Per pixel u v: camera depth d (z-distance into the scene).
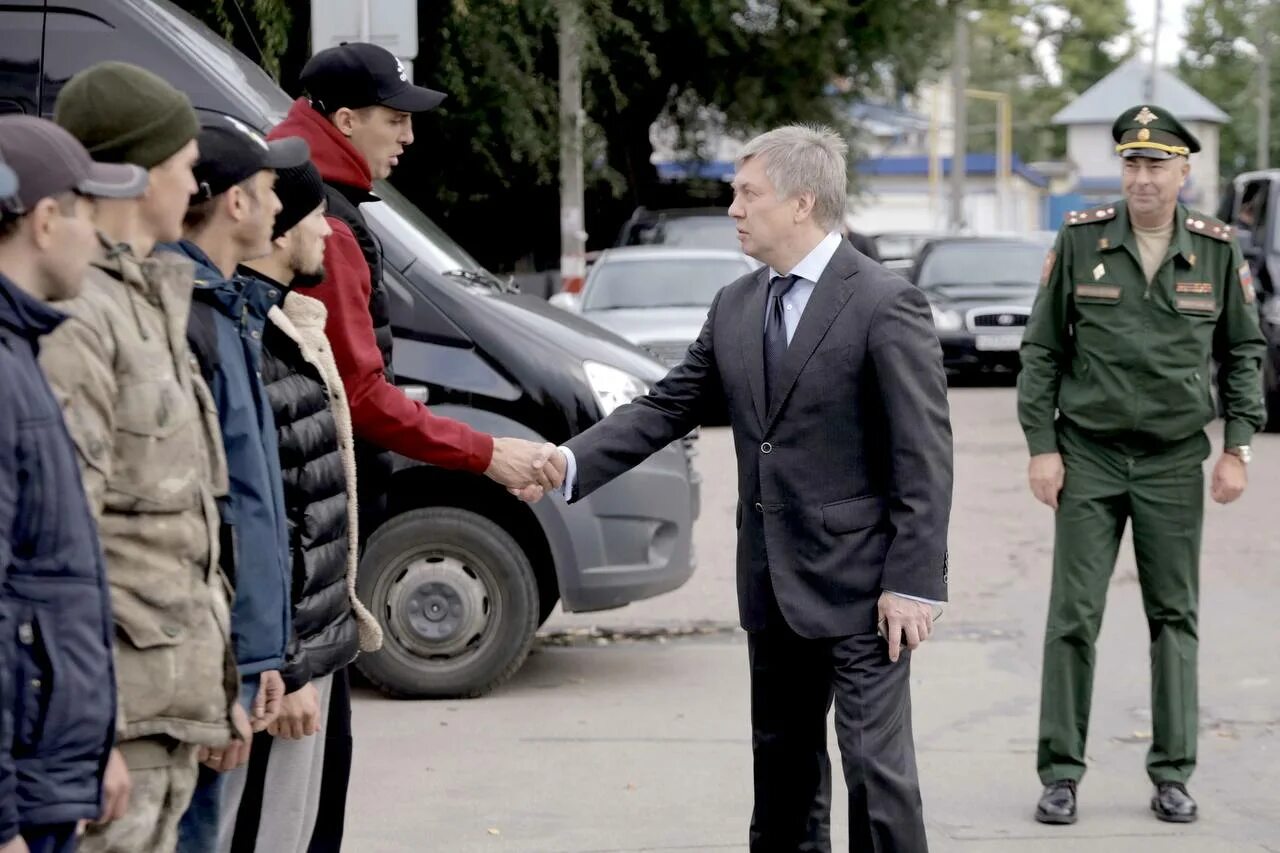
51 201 2.74
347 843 5.47
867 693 4.32
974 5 26.95
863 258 4.42
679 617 9.17
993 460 14.66
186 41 6.98
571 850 5.41
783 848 4.60
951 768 6.37
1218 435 15.48
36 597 2.77
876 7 25.83
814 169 4.38
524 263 24.64
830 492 4.38
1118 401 5.68
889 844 4.26
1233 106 88.81
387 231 7.33
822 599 4.37
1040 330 5.82
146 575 3.11
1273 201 16.98
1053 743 5.73
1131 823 5.70
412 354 7.17
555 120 21.45
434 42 19.05
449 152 21.86
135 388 3.07
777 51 25.75
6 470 2.69
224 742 3.25
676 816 5.77
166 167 3.22
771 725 4.56
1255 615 9.01
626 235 21.88
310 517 3.93
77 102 3.17
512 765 6.37
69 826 2.84
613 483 7.31
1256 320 5.79
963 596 9.59
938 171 61.66
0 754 2.67
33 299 2.73
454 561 7.32
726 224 21.92
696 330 16.88
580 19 20.58
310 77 5.01
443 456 4.75
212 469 3.32
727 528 11.65
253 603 3.52
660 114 27.77
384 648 7.30
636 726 6.93
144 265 3.14
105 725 2.85
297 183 4.01
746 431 4.47
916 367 4.30
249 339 3.59
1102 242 5.70
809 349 4.36
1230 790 6.11
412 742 6.68
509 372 7.18
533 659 8.20
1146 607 5.85
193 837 3.78
